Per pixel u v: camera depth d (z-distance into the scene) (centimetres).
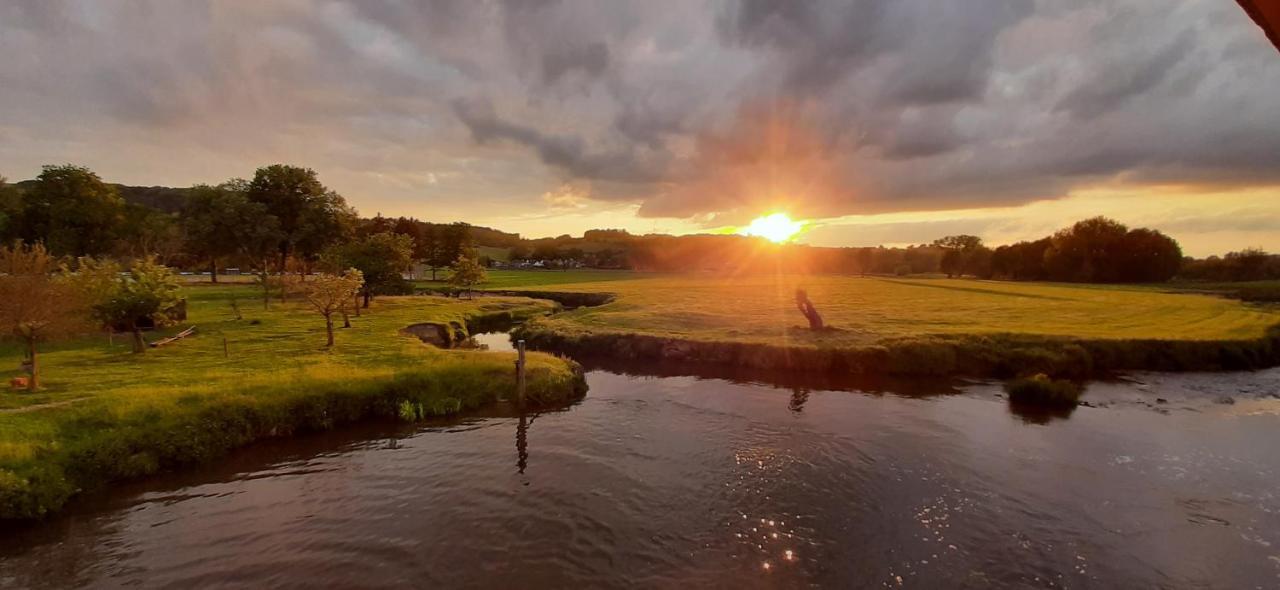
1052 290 7056
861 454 1706
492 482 1542
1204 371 2797
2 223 5600
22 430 1528
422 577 1105
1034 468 1588
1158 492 1433
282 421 1905
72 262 5603
